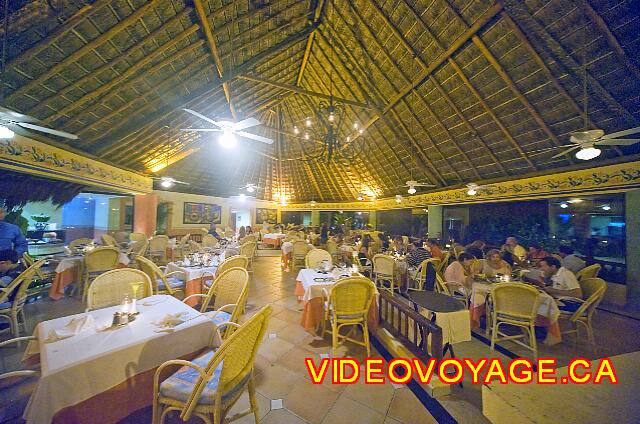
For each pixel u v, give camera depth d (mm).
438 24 4598
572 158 5285
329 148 7809
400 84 6223
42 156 4719
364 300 2922
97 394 1522
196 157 10320
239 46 5012
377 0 4855
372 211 13609
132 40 3881
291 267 7898
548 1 3479
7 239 4184
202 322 2055
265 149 11883
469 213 8781
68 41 3387
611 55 3521
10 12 2738
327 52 6715
